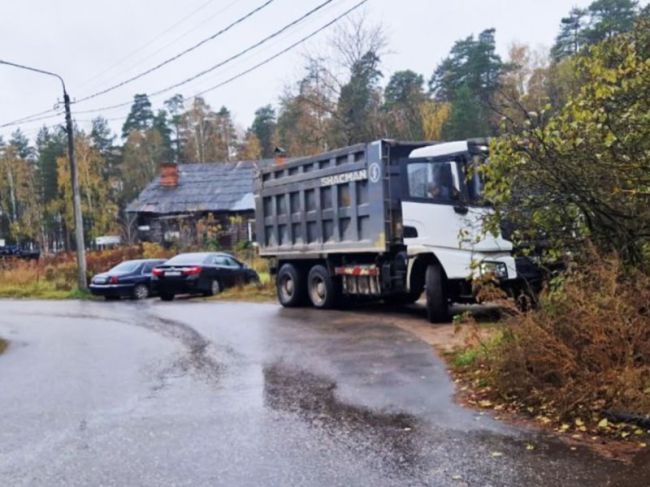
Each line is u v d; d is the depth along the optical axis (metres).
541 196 6.90
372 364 8.14
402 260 12.04
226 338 11.04
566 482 4.21
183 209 39.31
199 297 20.80
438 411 5.96
